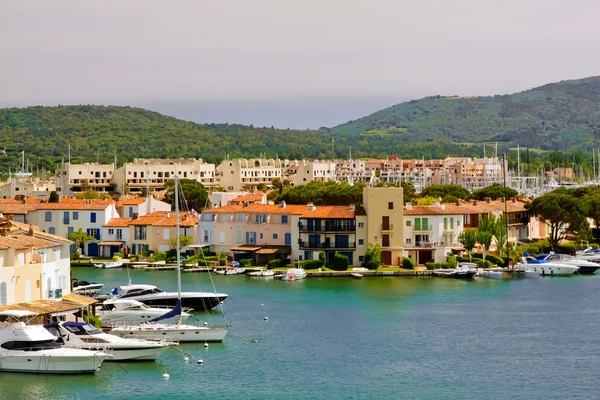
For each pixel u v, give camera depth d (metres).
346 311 191.12
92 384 128.25
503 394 129.12
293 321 179.25
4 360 130.00
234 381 133.50
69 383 128.00
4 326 133.62
